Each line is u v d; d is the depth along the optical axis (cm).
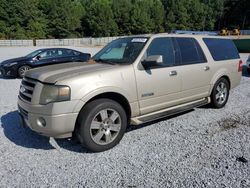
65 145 443
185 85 533
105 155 408
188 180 338
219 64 615
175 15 10600
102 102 410
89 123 400
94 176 350
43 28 7319
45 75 407
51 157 403
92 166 375
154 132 495
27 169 368
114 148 430
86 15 8644
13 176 351
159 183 333
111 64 462
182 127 518
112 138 430
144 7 10088
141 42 485
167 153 410
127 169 366
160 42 500
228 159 389
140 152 415
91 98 401
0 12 6625
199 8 10994
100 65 455
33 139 468
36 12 7200
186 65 534
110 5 9362
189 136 475
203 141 453
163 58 499
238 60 683
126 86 436
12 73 1205
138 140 460
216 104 629
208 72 585
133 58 461
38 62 1255
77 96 386
